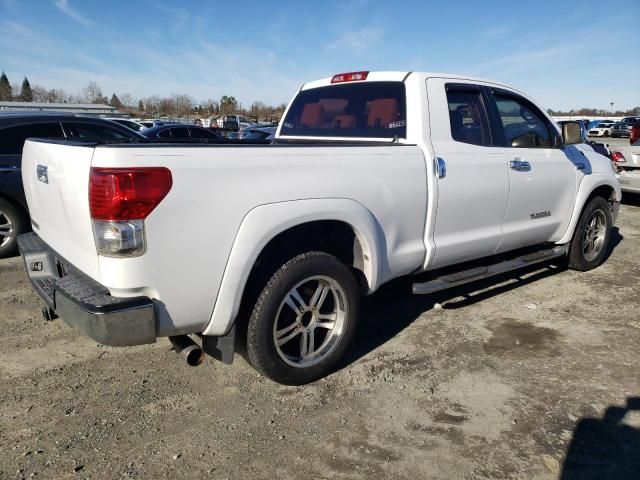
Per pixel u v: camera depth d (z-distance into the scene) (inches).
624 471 99.8
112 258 96.8
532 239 189.3
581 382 131.6
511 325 166.2
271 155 113.2
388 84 157.5
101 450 103.8
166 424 112.7
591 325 166.7
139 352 146.0
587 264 218.4
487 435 110.2
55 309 110.7
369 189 129.7
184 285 103.9
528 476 98.3
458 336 157.8
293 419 115.2
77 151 102.3
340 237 135.5
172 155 99.6
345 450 105.2
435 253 150.9
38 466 98.8
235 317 112.3
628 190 386.3
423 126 148.3
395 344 152.2
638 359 143.9
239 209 107.6
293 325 124.7
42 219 130.2
